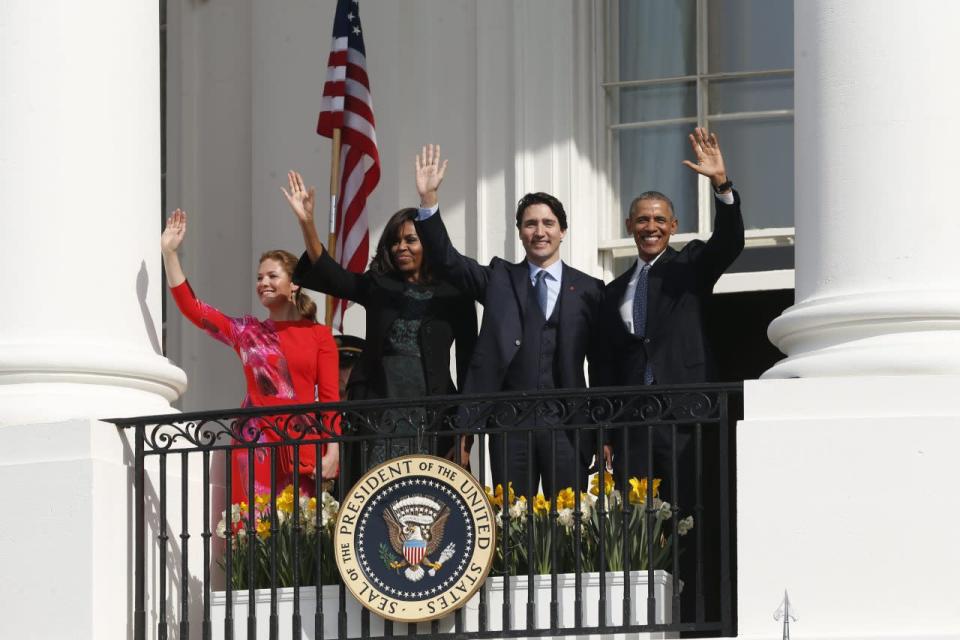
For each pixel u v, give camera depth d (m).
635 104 55.44
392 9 56.38
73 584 41.25
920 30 40.72
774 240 54.12
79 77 44.09
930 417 38.94
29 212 43.50
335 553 41.56
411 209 46.53
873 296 39.97
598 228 55.03
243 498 45.81
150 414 43.47
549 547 42.19
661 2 55.62
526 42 55.28
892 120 40.47
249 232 57.84
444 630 41.81
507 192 54.91
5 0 44.22
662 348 44.66
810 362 40.22
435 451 43.00
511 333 45.25
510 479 44.88
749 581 39.12
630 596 41.00
